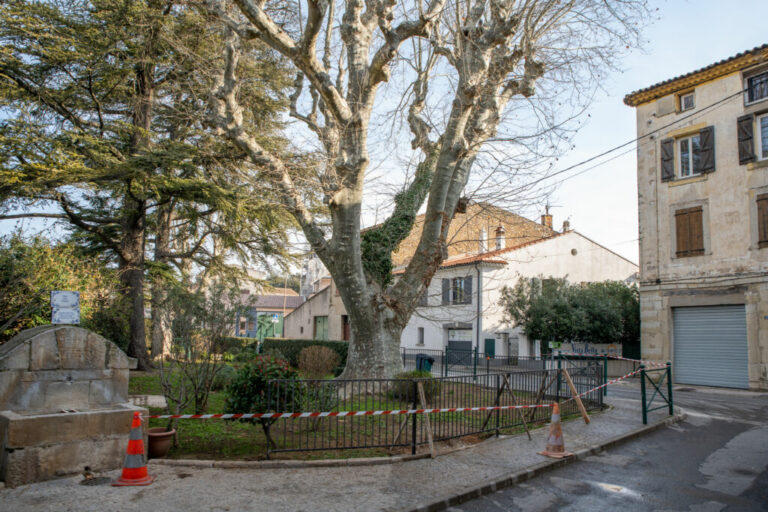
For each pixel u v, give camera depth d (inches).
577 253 1235.9
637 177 816.9
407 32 412.5
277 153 567.8
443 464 255.3
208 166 617.6
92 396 235.8
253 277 847.1
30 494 193.2
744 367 671.1
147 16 568.7
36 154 500.1
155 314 340.8
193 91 548.4
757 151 681.0
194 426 315.0
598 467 267.3
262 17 377.1
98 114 616.4
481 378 334.6
